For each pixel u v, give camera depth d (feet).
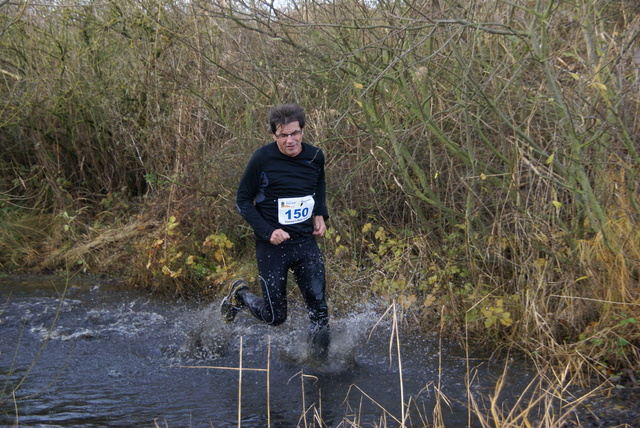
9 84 29.25
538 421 12.62
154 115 27.30
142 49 27.07
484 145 20.20
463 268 18.94
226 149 23.80
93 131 29.94
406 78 20.51
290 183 14.87
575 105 16.74
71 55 28.84
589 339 15.05
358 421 12.35
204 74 24.13
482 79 18.90
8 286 23.32
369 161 22.15
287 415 13.01
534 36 16.06
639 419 12.57
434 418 12.44
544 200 17.44
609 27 19.70
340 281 20.98
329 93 22.52
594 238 16.56
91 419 12.62
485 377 15.01
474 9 17.87
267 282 15.38
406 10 18.86
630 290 15.42
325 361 15.55
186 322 19.58
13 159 30.32
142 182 29.91
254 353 16.76
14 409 13.00
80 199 29.53
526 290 17.22
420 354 16.65
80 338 17.85
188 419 12.73
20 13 25.95
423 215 20.80
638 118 17.15
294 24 19.47
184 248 23.98
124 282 24.11
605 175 16.74
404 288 19.13
